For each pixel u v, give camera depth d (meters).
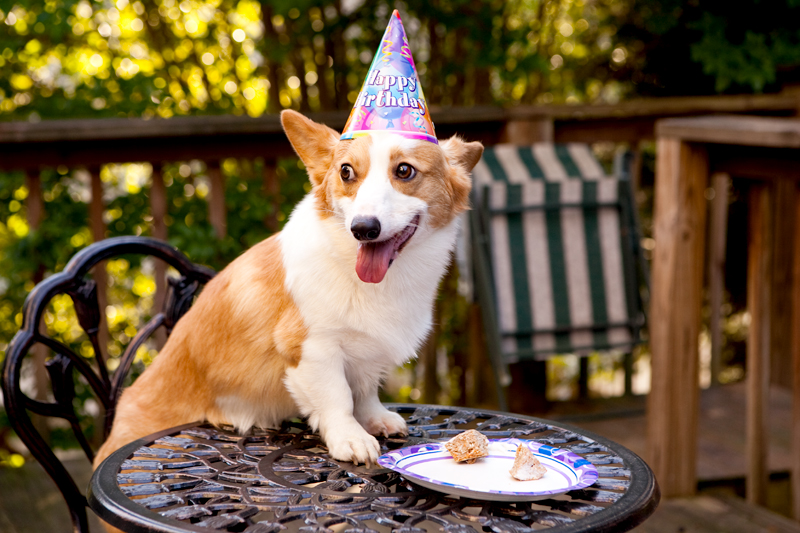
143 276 4.52
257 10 5.17
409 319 1.72
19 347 1.67
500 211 3.77
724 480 3.25
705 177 3.04
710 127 2.80
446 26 4.57
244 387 1.79
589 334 3.90
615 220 3.93
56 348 1.78
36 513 2.90
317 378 1.66
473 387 4.47
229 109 4.98
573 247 3.87
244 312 1.74
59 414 1.77
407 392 5.43
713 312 4.57
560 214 3.87
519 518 1.17
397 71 1.65
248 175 4.94
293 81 5.50
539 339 3.84
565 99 6.33
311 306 1.63
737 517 2.90
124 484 1.33
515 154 4.02
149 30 5.02
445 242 1.75
